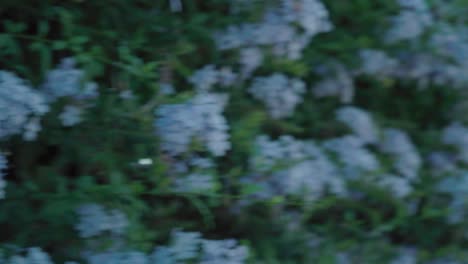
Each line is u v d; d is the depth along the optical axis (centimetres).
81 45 367
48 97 337
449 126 472
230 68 395
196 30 384
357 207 416
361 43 433
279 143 384
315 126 432
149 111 347
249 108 396
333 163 410
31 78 343
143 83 364
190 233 346
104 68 366
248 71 398
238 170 364
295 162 376
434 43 458
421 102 478
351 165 412
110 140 348
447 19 475
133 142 349
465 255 427
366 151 422
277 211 385
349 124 431
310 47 429
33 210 340
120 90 359
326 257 388
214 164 359
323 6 405
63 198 331
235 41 391
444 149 465
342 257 400
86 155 345
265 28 390
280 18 390
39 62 360
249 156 375
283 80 397
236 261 350
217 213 383
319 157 401
